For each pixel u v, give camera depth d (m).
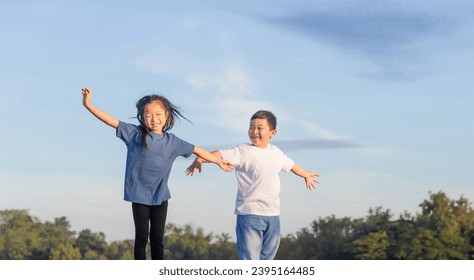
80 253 52.59
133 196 9.90
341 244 47.47
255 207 10.57
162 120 10.04
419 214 47.44
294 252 48.91
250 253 10.55
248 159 10.62
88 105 9.90
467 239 46.38
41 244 53.19
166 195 10.13
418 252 44.25
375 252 45.12
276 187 10.73
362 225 48.44
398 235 46.78
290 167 11.05
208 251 52.00
